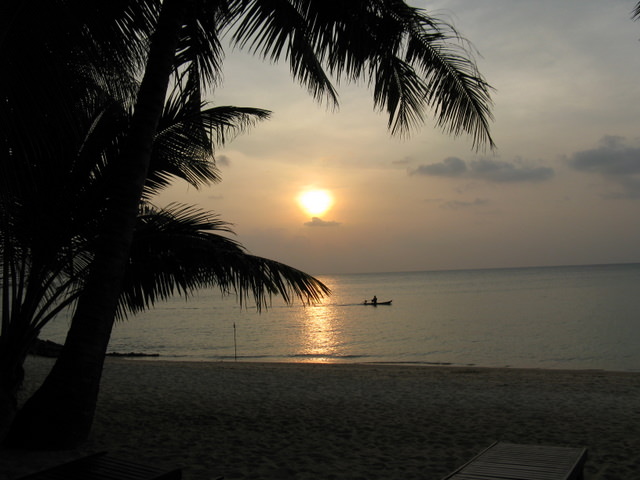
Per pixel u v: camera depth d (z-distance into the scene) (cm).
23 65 414
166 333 4250
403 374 1580
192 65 784
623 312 4941
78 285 718
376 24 665
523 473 381
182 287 711
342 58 692
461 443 726
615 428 835
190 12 711
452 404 1053
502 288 11906
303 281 712
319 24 678
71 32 433
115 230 577
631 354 2659
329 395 1159
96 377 570
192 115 723
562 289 10094
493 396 1165
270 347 3284
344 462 621
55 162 625
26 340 663
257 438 724
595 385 1353
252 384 1311
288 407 994
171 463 587
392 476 572
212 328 4631
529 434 790
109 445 645
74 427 552
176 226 714
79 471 346
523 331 3791
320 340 3628
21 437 546
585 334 3481
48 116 470
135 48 550
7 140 458
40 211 642
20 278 664
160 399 1050
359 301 8962
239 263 684
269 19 704
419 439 746
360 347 3216
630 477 588
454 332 3884
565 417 925
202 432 749
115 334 4184
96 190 662
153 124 594
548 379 1473
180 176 762
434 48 683
